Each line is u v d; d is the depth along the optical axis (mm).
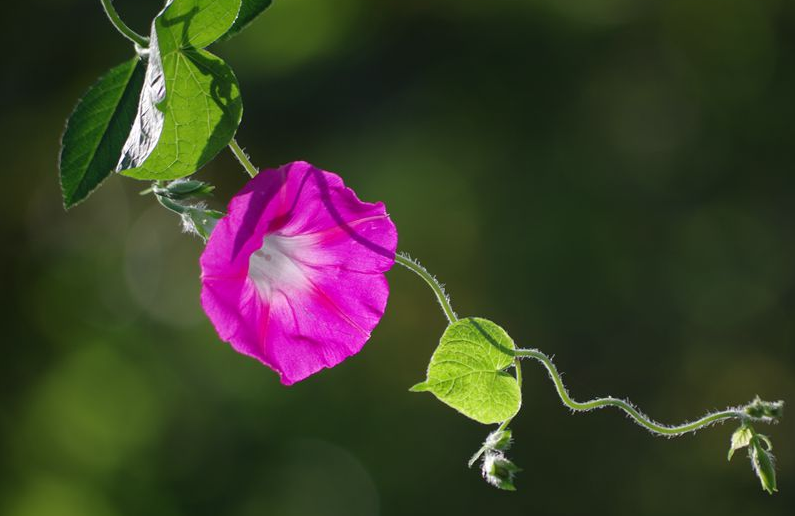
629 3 15664
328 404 14797
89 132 3293
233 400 15219
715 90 15602
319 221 3387
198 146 3201
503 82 15172
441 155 14875
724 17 15695
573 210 14750
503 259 14508
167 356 15453
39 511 14703
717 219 15141
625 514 14320
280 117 14938
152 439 15242
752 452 3557
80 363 15320
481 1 15398
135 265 15484
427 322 14500
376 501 14469
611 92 15406
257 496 14852
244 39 15031
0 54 14352
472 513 14352
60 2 14469
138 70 3336
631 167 15156
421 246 14555
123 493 14969
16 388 14836
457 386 3539
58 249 15086
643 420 3574
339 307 3488
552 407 14320
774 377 14695
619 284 14641
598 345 14445
